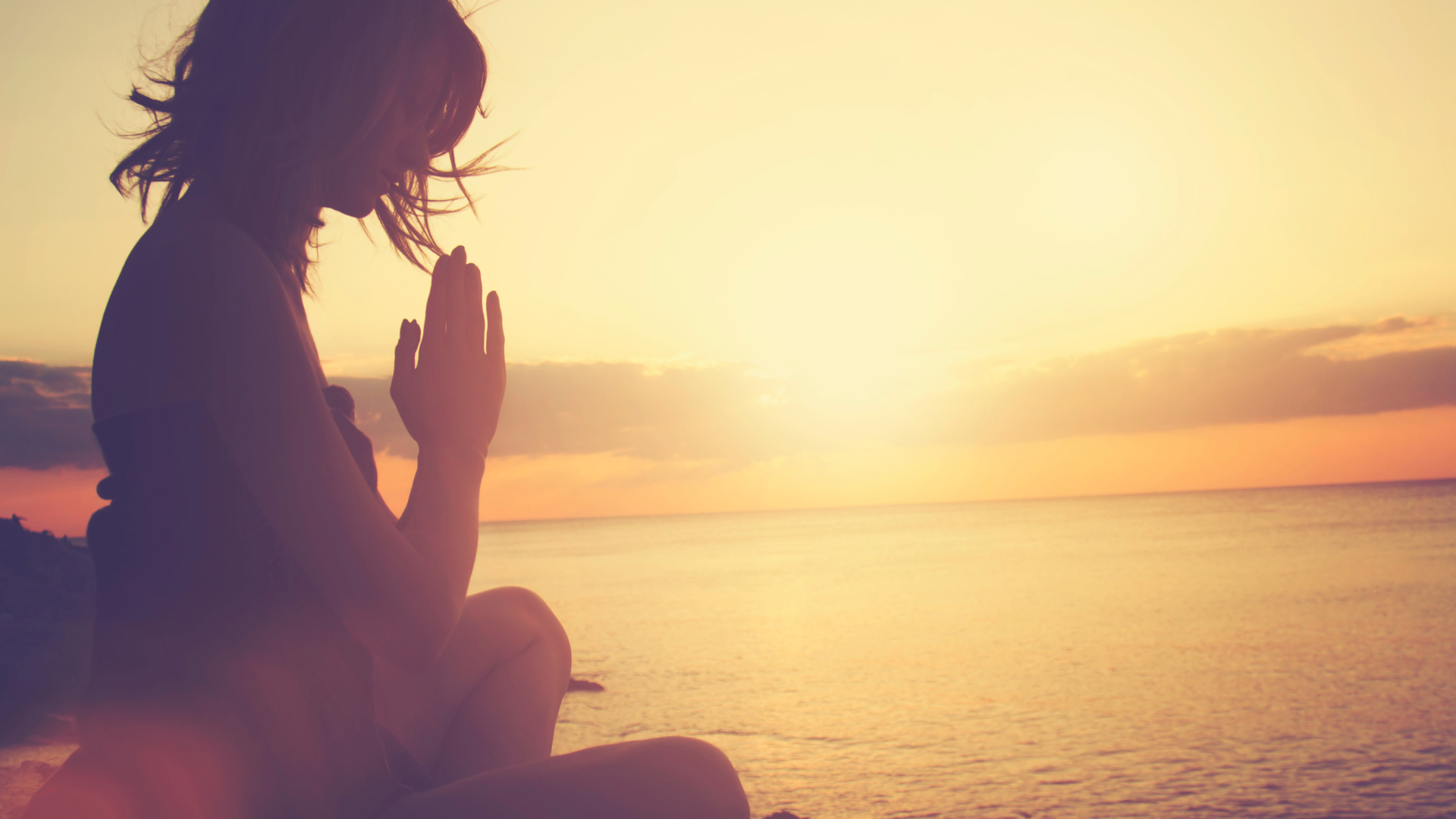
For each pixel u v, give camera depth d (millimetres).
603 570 83938
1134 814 15016
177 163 875
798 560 88500
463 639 1054
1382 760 17578
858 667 32312
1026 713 24109
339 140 814
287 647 705
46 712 5812
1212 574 56031
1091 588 53938
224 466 693
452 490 805
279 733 692
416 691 1010
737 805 735
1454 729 19750
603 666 33188
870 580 66625
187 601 695
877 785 17219
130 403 695
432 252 1125
